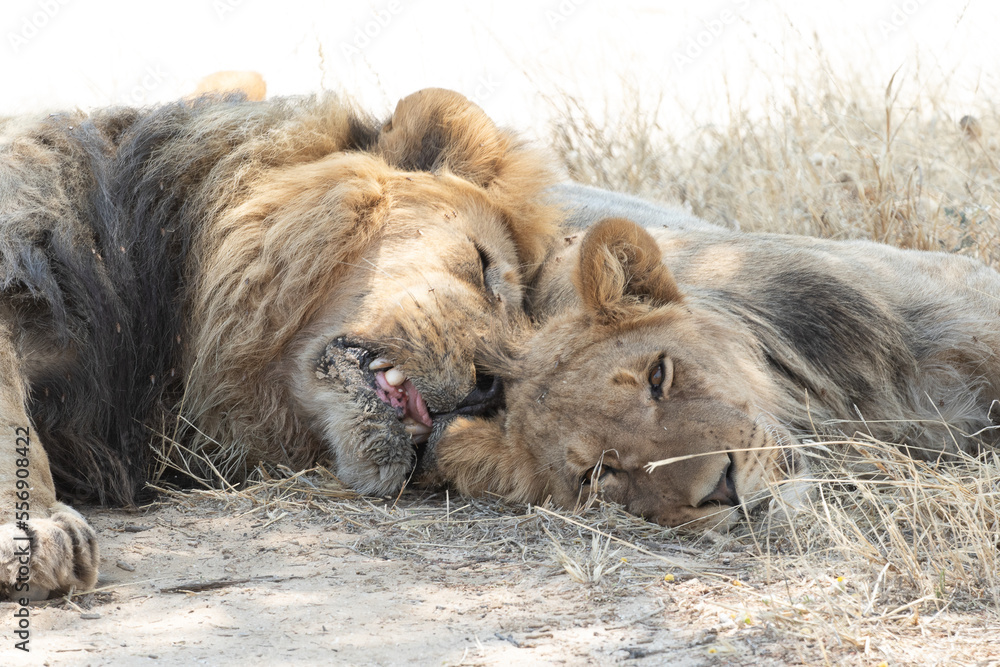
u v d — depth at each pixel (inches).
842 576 262.2
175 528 317.4
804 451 318.3
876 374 364.2
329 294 348.8
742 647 224.4
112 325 341.1
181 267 356.5
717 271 372.5
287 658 220.7
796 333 362.0
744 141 673.6
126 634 233.8
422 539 308.7
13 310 320.5
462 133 388.8
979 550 259.3
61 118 369.1
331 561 289.3
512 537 306.0
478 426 331.0
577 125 695.1
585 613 247.9
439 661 219.8
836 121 645.9
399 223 353.1
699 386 306.2
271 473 361.4
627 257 325.1
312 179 351.6
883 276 382.3
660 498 297.6
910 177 544.4
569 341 322.7
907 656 216.5
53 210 338.3
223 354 350.3
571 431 311.0
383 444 337.4
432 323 332.8
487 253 368.2
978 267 396.2
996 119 665.0
